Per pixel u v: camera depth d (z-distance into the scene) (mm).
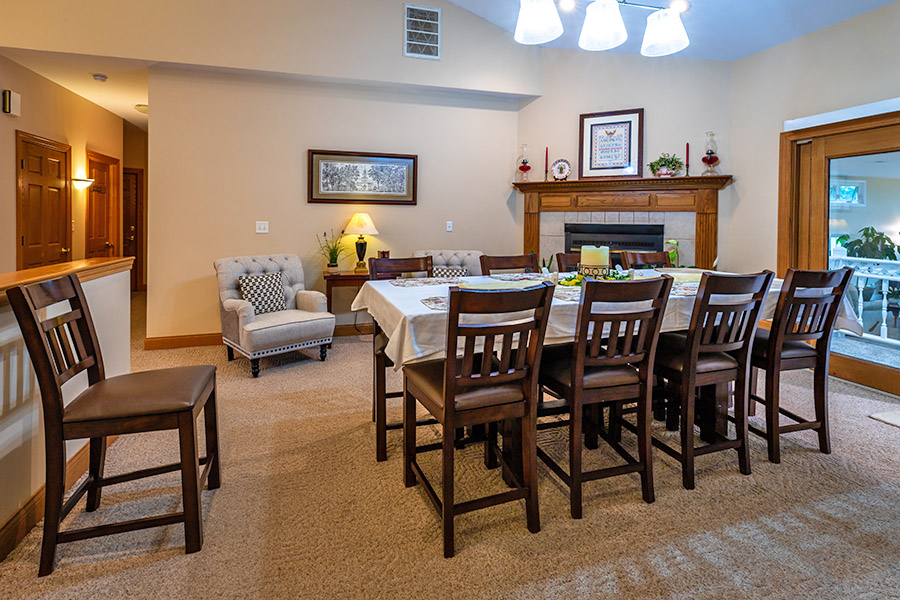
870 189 3432
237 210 4551
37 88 4484
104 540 1731
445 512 1655
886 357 3346
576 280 2588
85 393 1682
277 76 4457
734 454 2416
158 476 2178
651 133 4848
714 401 2438
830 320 2350
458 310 1585
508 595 1494
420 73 4684
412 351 1820
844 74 3730
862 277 3496
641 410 1982
